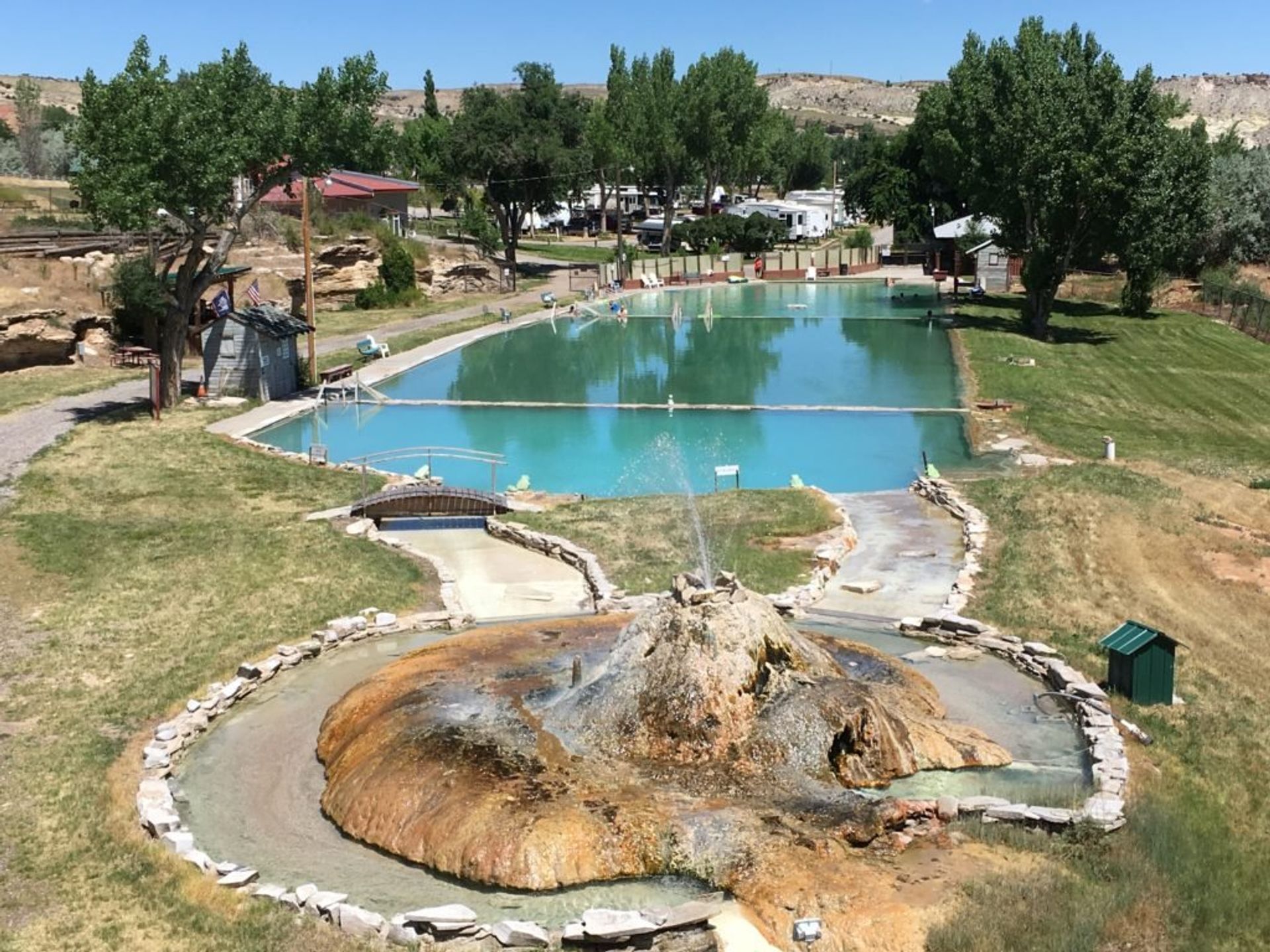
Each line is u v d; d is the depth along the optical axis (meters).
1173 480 32.12
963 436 40.44
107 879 13.45
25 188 73.25
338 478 34.22
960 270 92.94
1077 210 59.41
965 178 70.06
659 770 15.99
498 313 73.94
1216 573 24.89
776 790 15.48
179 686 19.36
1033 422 41.22
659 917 12.69
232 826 15.41
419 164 118.75
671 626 17.52
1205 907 13.05
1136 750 16.89
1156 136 58.62
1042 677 19.95
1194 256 81.25
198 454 36.09
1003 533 27.66
